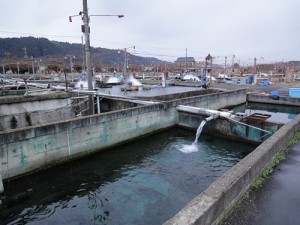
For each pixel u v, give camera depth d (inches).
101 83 1569.9
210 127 661.3
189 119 698.8
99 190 379.9
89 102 673.0
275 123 567.8
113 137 546.6
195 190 372.8
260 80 1750.7
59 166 454.9
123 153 537.0
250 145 587.8
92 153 507.8
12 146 387.5
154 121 652.1
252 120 600.4
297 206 182.4
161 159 504.4
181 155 526.3
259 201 189.0
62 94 650.8
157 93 1111.6
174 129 724.0
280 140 281.0
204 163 482.3
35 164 420.8
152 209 323.3
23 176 407.2
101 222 299.9
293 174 233.5
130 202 342.3
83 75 1924.2
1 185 362.0
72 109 681.6
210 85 1355.8
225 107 1034.1
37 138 417.4
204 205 150.9
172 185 390.3
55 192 377.4
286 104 1067.3
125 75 1866.4
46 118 622.8
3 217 315.0
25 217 315.0
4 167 382.6
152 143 603.8
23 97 575.5
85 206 337.4
